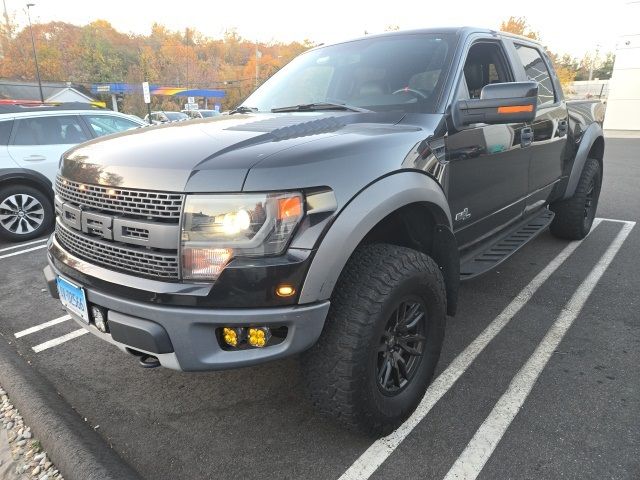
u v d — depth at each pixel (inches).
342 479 80.9
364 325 76.0
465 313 139.6
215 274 69.2
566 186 181.3
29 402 101.6
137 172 73.2
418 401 93.1
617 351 117.7
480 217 120.1
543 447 86.0
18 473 86.0
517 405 97.7
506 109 95.0
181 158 73.4
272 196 68.6
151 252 72.1
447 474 80.9
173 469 85.0
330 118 99.7
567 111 170.9
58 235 94.3
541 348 119.6
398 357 88.2
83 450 86.1
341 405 78.8
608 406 96.9
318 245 70.7
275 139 80.3
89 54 2805.1
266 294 69.2
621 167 451.8
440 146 96.4
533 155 143.5
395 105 106.9
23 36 2768.2
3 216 231.1
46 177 240.5
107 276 76.4
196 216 68.9
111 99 2369.6
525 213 152.6
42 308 156.9
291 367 115.5
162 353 72.7
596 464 81.8
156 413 100.7
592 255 187.8
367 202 75.7
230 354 72.4
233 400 103.8
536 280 163.0
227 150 74.9
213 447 90.0
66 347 130.6
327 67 126.8
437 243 97.6
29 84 1962.4
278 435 92.2
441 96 103.7
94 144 90.1
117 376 115.6
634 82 879.1
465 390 103.2
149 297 71.6
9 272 192.4
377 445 88.0
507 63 132.3
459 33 117.4
